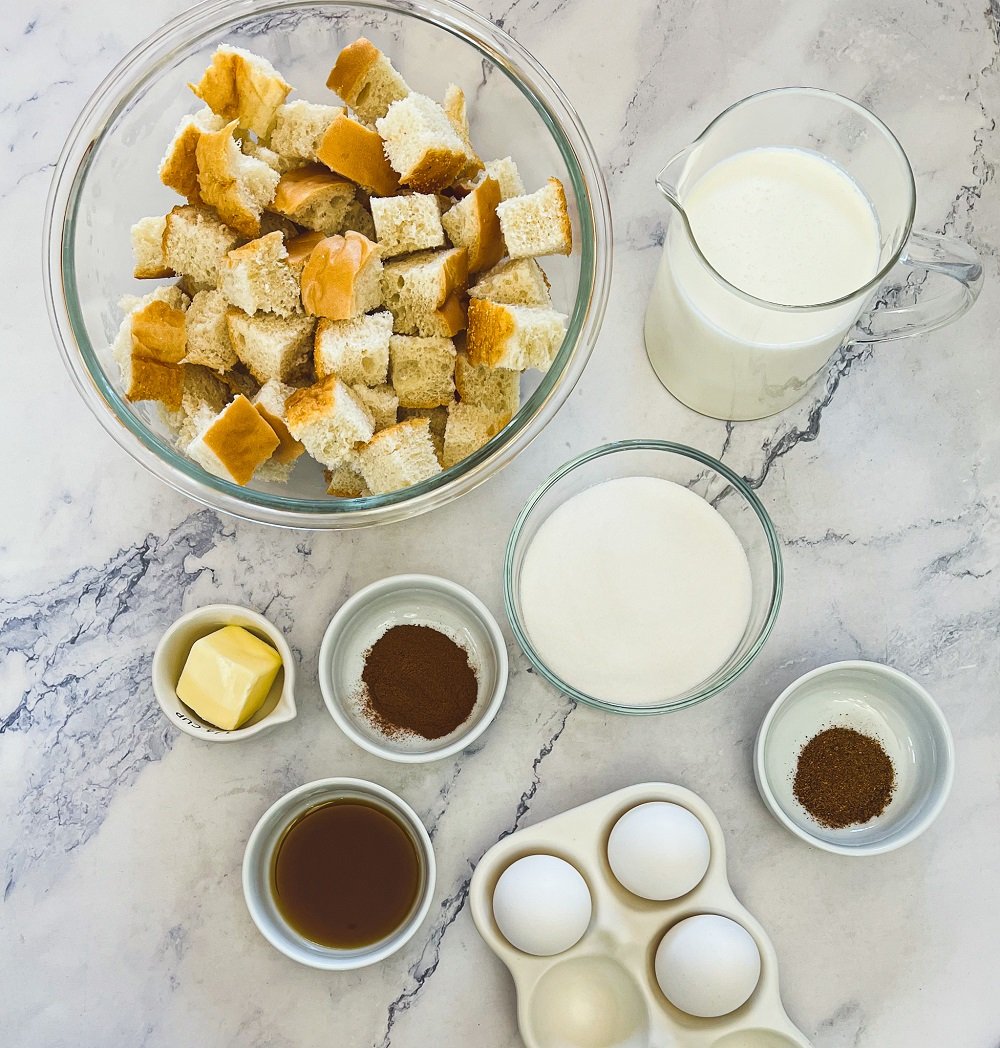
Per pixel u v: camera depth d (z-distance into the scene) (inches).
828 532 22.9
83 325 20.0
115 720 22.7
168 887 22.5
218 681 21.0
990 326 22.9
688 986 20.4
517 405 21.3
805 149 19.9
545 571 22.2
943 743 21.2
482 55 20.8
